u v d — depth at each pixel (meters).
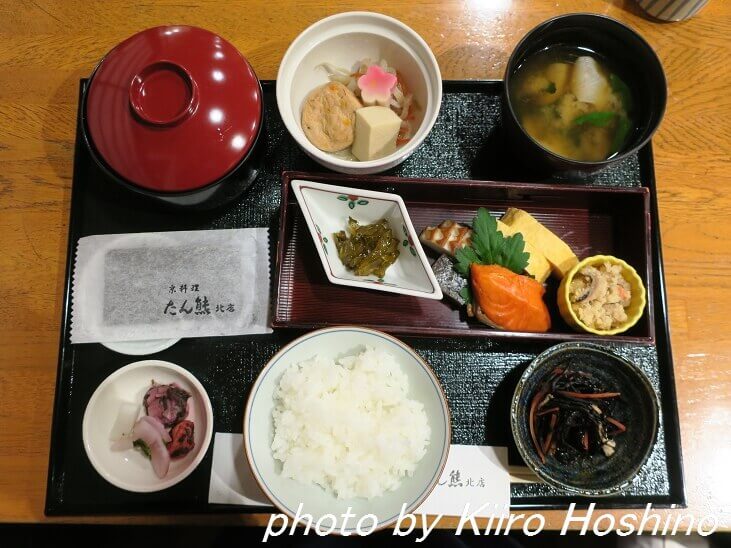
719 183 0.40
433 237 0.38
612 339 0.35
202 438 0.35
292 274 0.38
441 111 0.41
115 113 0.33
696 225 0.40
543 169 0.37
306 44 0.37
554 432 0.35
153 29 0.35
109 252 0.38
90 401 0.34
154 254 0.38
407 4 0.42
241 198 0.39
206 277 0.38
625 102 0.38
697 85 0.41
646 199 0.37
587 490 0.31
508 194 0.39
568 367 0.36
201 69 0.34
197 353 0.38
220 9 0.42
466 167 0.40
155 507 0.35
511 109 0.35
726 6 0.42
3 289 0.39
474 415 0.37
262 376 0.34
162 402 0.36
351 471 0.34
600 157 0.38
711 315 0.39
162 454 0.35
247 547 0.42
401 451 0.34
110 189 0.39
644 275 0.37
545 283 0.39
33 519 0.36
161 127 0.32
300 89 0.38
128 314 0.37
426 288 0.36
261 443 0.34
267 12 0.42
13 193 0.40
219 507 0.35
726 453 0.37
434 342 0.38
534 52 0.38
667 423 0.37
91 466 0.36
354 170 0.36
